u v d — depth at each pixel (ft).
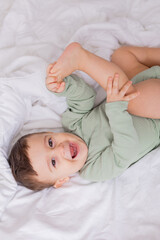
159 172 3.43
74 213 3.44
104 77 3.51
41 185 3.70
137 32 4.52
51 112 4.26
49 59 4.56
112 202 3.46
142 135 3.68
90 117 4.04
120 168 3.54
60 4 5.16
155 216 3.19
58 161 3.64
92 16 4.98
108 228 3.29
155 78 3.88
